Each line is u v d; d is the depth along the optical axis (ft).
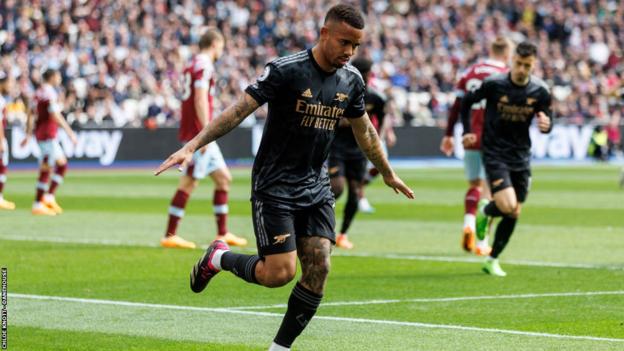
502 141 52.11
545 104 52.19
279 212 30.94
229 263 32.60
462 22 202.69
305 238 31.27
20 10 161.58
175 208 61.87
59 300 43.04
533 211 86.79
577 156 165.27
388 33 191.42
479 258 58.18
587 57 199.41
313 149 31.22
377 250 61.82
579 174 136.98
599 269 53.42
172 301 42.96
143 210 85.87
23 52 155.02
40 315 39.63
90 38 164.14
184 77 61.62
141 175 130.31
